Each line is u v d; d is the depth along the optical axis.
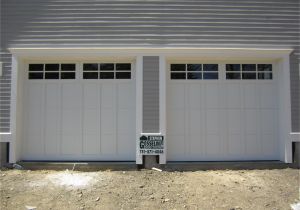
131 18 7.79
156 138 7.50
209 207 5.64
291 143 7.75
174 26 7.80
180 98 7.94
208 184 6.59
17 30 7.75
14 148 7.52
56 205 5.63
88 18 7.79
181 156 7.86
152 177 6.96
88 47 7.72
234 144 7.96
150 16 7.80
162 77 7.62
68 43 7.74
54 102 7.90
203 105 7.96
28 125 7.87
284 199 6.02
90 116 7.87
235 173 7.30
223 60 7.98
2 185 6.42
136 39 7.75
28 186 6.38
